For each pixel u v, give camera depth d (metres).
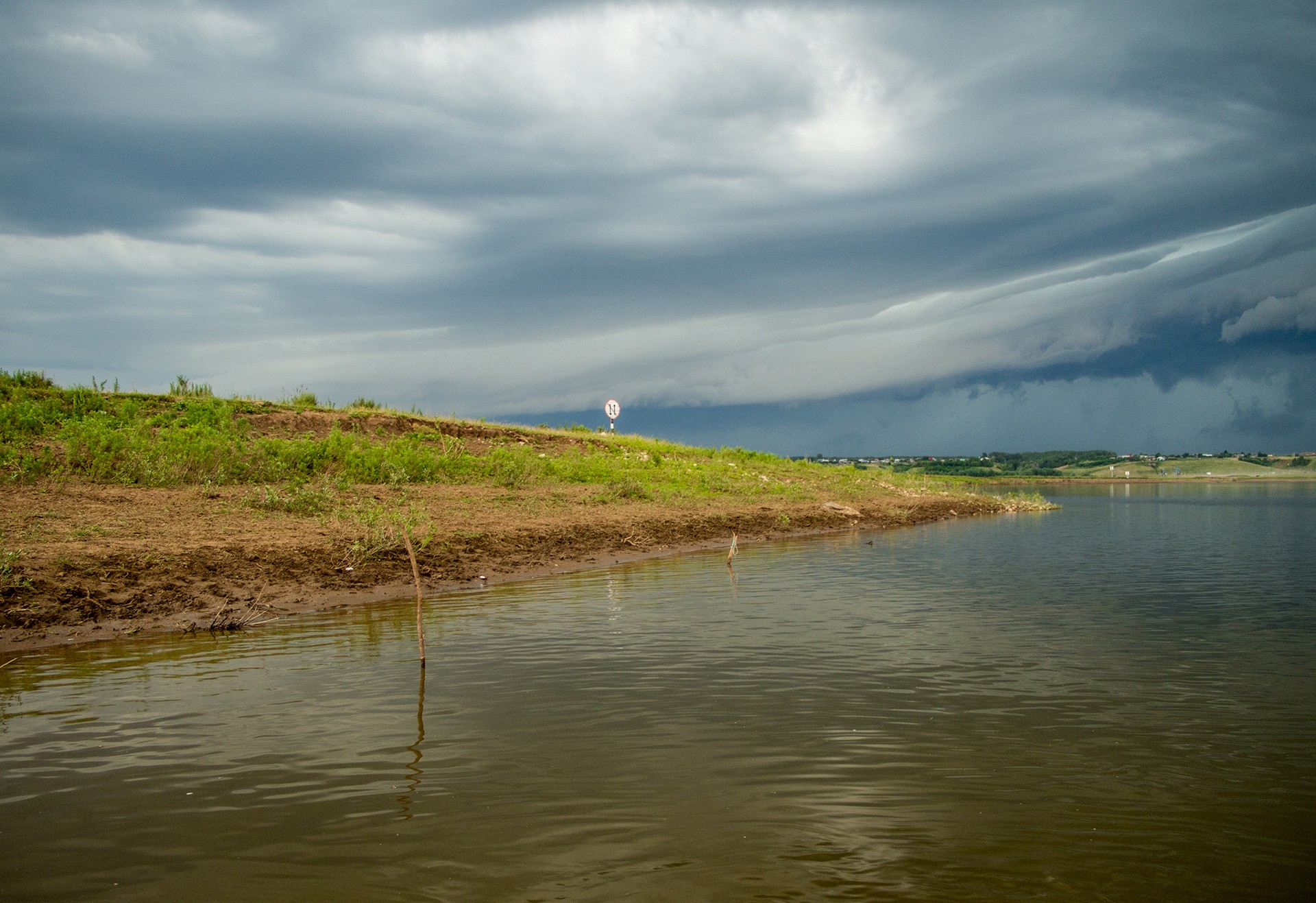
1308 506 42.34
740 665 8.39
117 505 14.59
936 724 6.64
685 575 14.73
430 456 22.80
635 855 4.52
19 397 20.94
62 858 4.51
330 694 7.41
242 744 6.20
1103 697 7.41
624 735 6.37
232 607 10.83
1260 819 4.99
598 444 32.00
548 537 17.12
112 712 6.91
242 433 22.16
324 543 13.67
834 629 10.10
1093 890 4.18
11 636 9.35
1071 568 15.98
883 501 32.47
